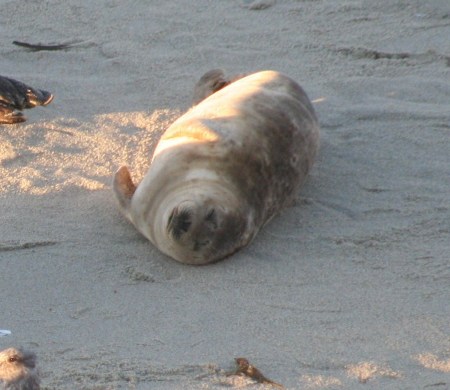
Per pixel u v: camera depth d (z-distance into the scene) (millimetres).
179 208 27719
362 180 32406
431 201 31312
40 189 31250
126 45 40312
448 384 23547
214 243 27891
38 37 40938
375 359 24406
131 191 30125
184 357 24250
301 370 23906
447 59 39531
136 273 27672
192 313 26109
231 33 41250
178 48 40219
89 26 41688
